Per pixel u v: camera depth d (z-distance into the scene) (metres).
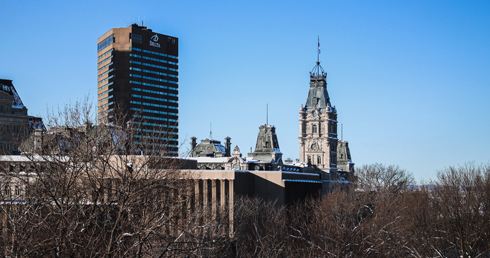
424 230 100.62
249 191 162.38
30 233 49.25
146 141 62.34
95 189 51.19
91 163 55.53
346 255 85.81
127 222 51.97
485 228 102.81
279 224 108.88
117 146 59.56
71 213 53.78
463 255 96.44
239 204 125.19
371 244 97.81
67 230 50.62
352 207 134.12
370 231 104.69
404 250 108.31
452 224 103.06
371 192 180.62
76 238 49.72
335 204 135.50
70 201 57.31
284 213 136.25
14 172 63.50
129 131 63.06
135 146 61.69
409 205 131.88
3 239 50.19
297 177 182.75
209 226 62.56
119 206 51.50
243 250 86.12
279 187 163.12
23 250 47.34
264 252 85.81
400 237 103.06
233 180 147.25
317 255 90.94
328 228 101.88
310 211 150.50
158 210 53.75
